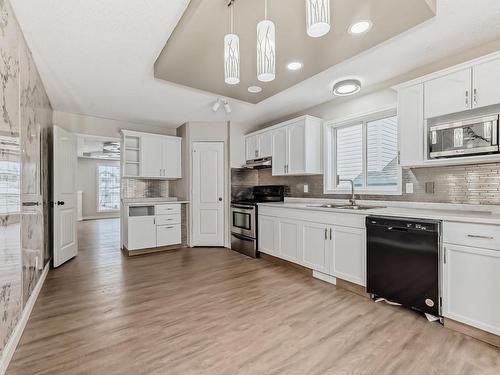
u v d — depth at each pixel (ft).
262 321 6.86
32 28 6.52
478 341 5.95
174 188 16.97
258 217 13.20
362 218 8.44
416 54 7.89
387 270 7.68
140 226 13.92
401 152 8.49
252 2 5.32
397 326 6.59
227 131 15.64
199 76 8.99
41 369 5.01
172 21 6.31
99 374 4.89
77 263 12.17
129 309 7.55
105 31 6.68
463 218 6.24
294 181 13.83
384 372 4.94
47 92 10.71
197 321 6.87
